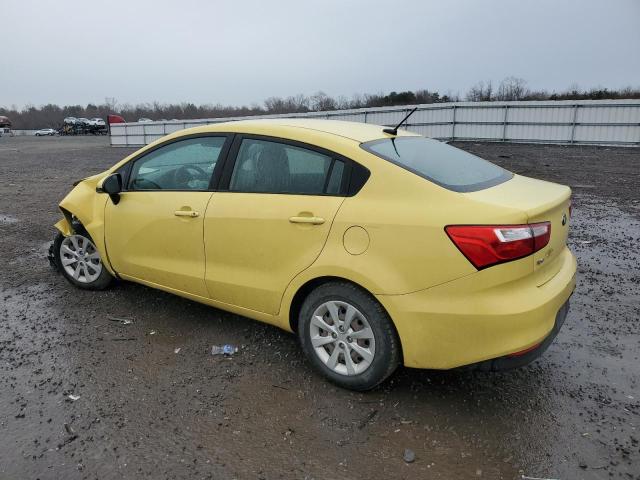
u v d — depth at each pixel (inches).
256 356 143.1
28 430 110.7
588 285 199.8
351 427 112.4
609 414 116.6
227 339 153.3
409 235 110.0
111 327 161.5
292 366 137.6
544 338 109.4
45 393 124.7
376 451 104.9
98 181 179.6
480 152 770.2
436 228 107.7
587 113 868.6
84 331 158.7
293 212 125.5
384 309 115.5
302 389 126.7
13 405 119.7
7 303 181.5
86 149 1264.8
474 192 114.1
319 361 128.8
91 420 114.3
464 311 106.7
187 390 126.4
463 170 129.6
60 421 113.8
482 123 952.3
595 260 233.0
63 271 195.3
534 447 105.7
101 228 172.7
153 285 164.4
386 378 122.6
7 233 290.7
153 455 103.4
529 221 105.5
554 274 118.5
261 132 138.1
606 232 285.4
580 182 474.3
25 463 100.9
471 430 111.2
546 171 551.8
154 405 120.2
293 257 126.2
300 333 131.5
